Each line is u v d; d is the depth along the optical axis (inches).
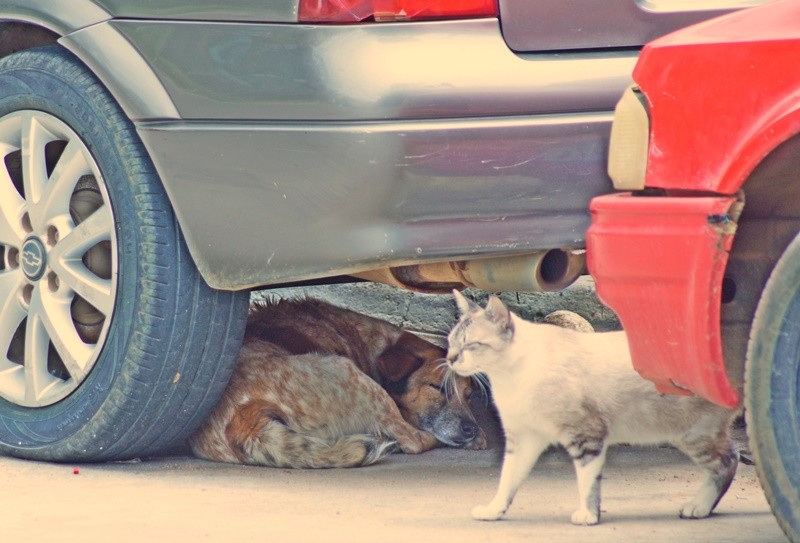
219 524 327.6
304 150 338.6
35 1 391.9
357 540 309.7
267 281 358.0
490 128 330.3
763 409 269.7
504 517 341.4
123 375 386.6
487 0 334.0
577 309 559.2
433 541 309.9
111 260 398.9
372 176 331.3
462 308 363.3
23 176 413.1
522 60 334.6
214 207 358.3
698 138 274.7
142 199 377.7
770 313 269.1
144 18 367.9
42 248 406.9
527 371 339.3
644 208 279.4
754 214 307.4
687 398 338.0
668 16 345.1
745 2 350.0
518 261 347.3
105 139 384.5
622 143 288.8
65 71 394.6
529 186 334.0
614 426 343.0
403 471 417.7
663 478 396.2
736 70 270.2
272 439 418.0
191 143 358.0
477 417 506.6
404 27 334.0
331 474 409.7
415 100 329.1
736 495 370.9
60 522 329.7
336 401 454.0
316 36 337.4
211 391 396.5
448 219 334.0
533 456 346.6
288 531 319.6
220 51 351.9
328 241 342.6
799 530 267.0
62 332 404.5
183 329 381.1
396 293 591.5
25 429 414.9
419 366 489.7
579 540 312.2
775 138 263.9
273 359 445.7
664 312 279.3
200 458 430.3
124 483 383.2
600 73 337.7
